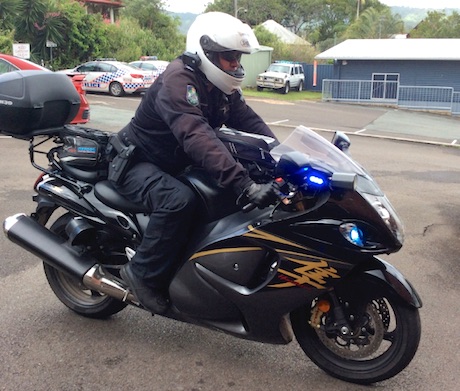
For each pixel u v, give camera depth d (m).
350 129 17.20
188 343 3.65
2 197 6.70
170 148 3.31
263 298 3.06
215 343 3.66
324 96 28.45
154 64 25.05
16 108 3.55
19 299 4.18
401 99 27.02
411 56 26.72
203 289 3.20
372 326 3.12
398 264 5.17
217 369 3.36
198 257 3.18
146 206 3.33
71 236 3.65
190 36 3.15
